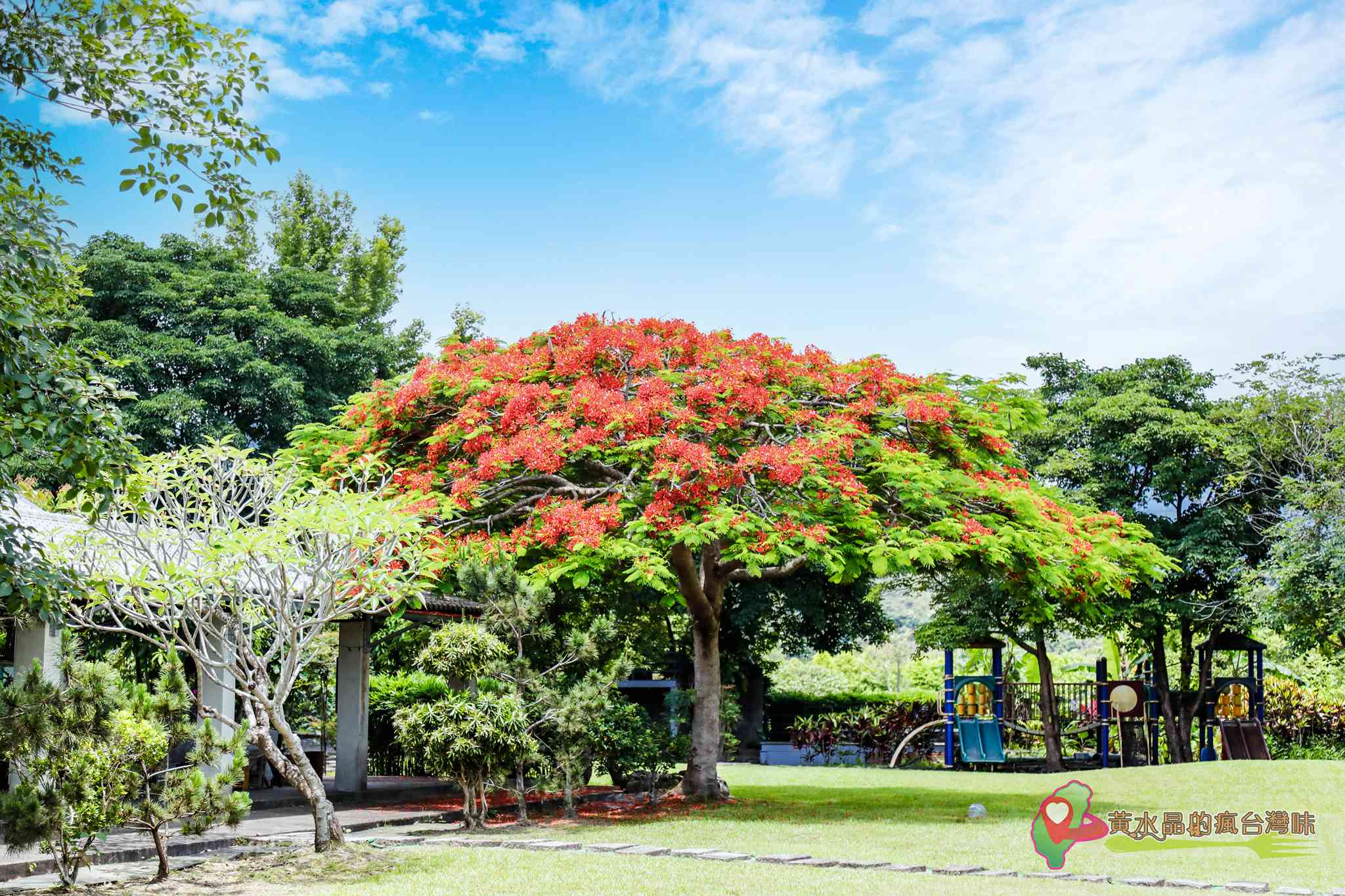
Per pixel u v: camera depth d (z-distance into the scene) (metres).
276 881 9.11
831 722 28.62
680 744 15.59
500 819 14.08
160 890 8.72
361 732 15.83
